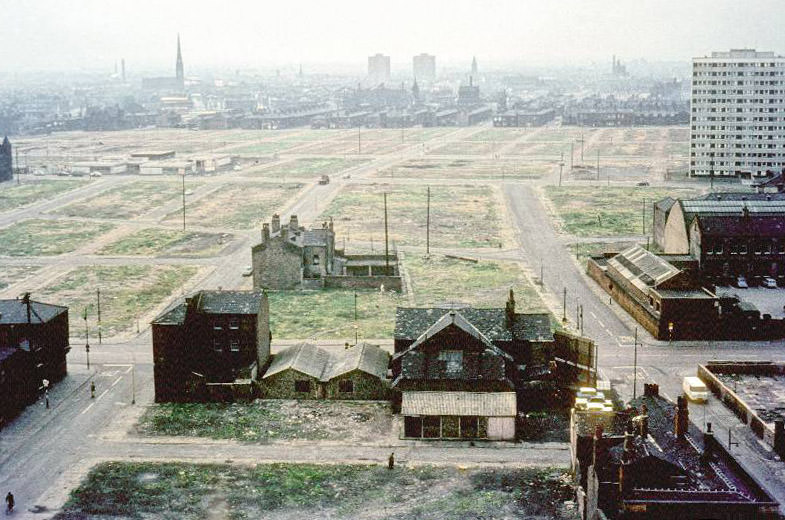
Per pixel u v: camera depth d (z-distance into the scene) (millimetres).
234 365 104875
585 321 133250
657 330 123688
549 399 99375
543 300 146125
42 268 176875
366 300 147375
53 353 107625
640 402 84062
